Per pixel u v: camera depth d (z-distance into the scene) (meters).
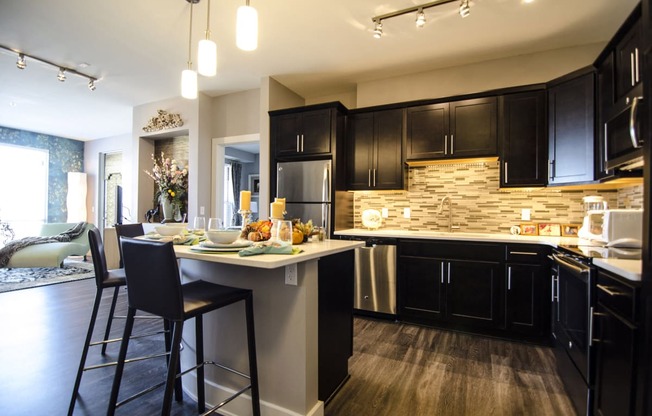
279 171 3.84
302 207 3.69
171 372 1.22
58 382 2.03
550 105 2.85
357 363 2.31
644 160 1.21
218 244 1.55
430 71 3.64
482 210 3.44
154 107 4.81
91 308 3.46
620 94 2.06
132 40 3.05
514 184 3.02
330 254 1.73
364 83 3.98
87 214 7.44
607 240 2.11
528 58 3.23
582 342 1.69
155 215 5.02
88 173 7.49
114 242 4.98
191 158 4.45
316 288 1.68
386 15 2.60
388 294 3.22
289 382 1.60
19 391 1.92
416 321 3.15
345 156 3.80
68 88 4.28
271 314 1.65
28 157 6.68
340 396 1.89
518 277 2.74
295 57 3.36
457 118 3.25
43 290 4.17
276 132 3.89
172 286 1.22
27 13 2.62
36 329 2.87
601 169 2.37
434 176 3.65
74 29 2.86
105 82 4.07
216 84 4.15
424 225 3.68
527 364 2.32
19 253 5.01
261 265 1.25
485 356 2.45
